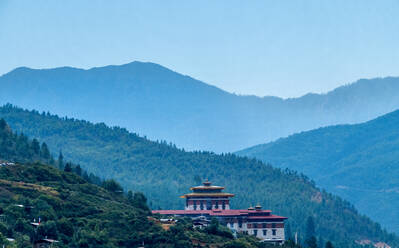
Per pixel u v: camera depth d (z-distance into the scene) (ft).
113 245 632.79
